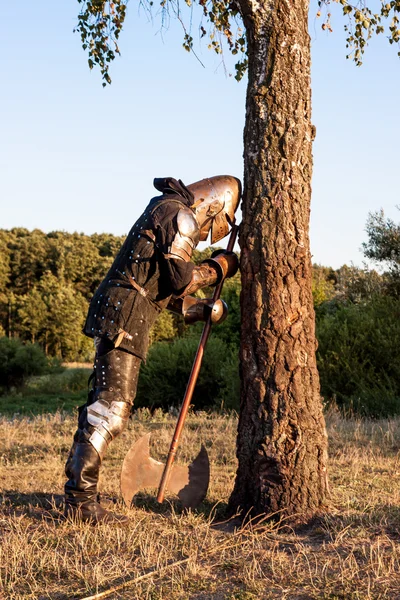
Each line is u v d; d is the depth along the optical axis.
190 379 4.65
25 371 29.14
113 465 6.44
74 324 57.84
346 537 3.96
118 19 7.64
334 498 4.67
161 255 4.34
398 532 4.00
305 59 4.60
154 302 4.45
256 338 4.46
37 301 57.88
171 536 4.09
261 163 4.52
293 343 4.43
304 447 4.39
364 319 14.09
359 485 5.39
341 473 5.88
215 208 4.72
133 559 3.73
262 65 4.57
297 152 4.53
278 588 3.31
